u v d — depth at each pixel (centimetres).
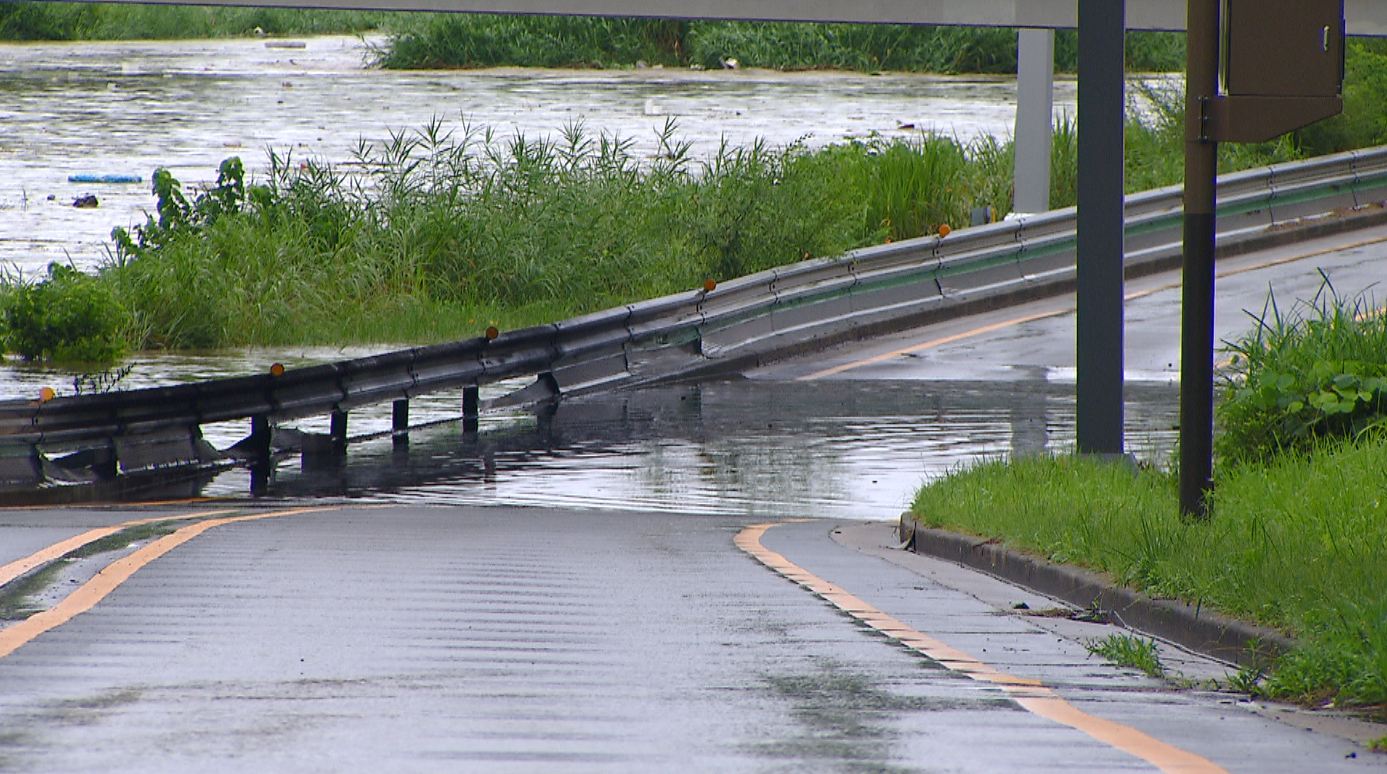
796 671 2591
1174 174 12975
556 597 3412
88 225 13375
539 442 7488
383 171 12094
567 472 6788
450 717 2162
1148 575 3325
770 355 9494
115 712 2134
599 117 19575
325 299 10275
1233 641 2925
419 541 4528
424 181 11569
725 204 10912
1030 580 3812
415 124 18975
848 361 9456
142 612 3042
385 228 10956
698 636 2941
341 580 3559
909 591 3684
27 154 17225
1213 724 2258
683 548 4519
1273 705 2455
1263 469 4397
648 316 9131
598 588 3575
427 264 10669
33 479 6331
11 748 1914
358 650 2688
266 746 1948
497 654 2694
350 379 7488
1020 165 11294
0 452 6331
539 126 18500
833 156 12306
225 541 4322
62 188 15200
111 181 15575
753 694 2381
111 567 3678
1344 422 4691
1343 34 3838
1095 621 3369
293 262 10450
